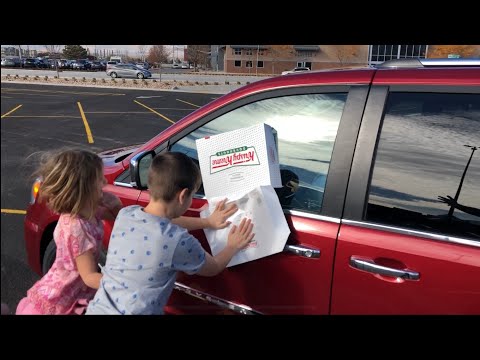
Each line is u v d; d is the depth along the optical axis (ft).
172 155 5.47
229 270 6.47
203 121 7.05
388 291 5.30
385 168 5.60
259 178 6.17
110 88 96.89
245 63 183.01
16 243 13.26
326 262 5.66
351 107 5.88
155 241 5.29
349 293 5.57
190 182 5.44
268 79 6.75
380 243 5.36
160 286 5.36
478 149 5.30
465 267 4.93
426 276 5.09
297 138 6.32
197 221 6.29
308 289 5.87
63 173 5.61
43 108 55.01
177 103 68.69
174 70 216.54
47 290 5.93
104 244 7.98
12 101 61.77
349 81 5.99
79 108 56.49
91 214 5.86
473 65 5.86
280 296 6.10
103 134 36.81
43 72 150.51
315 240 5.75
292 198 6.24
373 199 5.59
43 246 9.04
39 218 8.84
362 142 5.73
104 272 5.58
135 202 7.39
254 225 6.10
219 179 6.51
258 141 6.15
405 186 5.49
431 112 5.54
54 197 5.68
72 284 5.91
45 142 31.91
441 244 5.15
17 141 31.81
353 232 5.55
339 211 5.73
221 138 6.46
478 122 5.33
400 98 5.70
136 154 7.61
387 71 5.95
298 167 6.29
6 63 176.24
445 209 5.29
